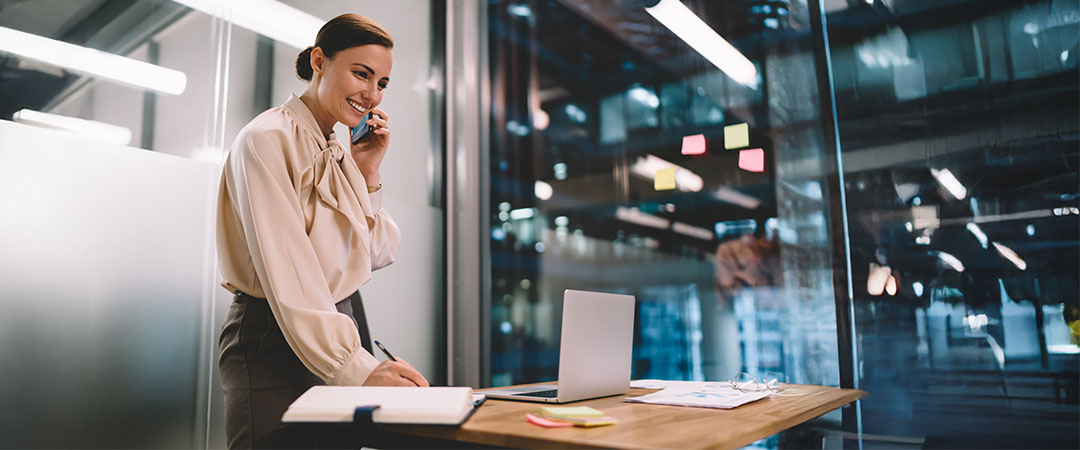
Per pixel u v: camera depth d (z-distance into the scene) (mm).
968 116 1996
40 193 1609
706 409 1108
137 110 1813
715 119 2576
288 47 2242
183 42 1941
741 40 2486
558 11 3035
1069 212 1812
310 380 1185
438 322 2789
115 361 1718
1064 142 1837
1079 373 1762
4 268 1542
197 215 1934
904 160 2094
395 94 2691
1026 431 1828
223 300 1974
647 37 2818
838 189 2209
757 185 2436
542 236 2986
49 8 1667
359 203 1362
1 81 1567
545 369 2889
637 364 2684
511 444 811
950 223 1997
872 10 2199
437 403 863
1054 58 1873
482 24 3098
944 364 1971
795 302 2293
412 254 2697
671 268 2668
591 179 2928
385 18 2668
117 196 1755
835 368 2186
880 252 2115
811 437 2146
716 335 2508
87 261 1684
